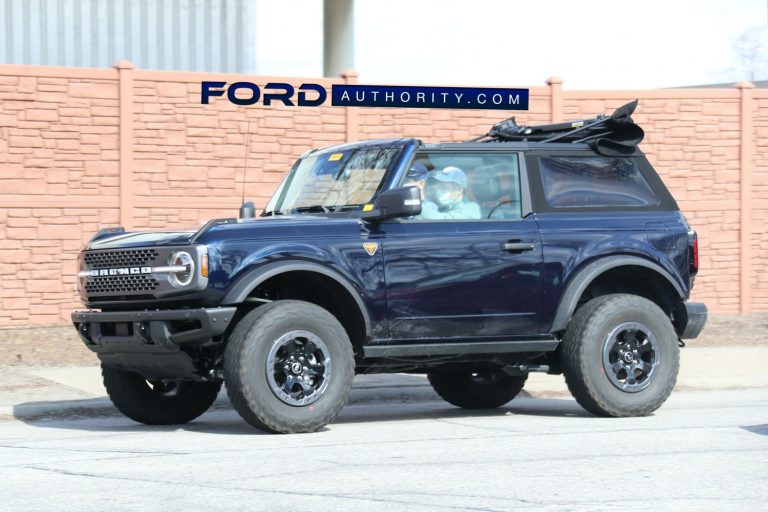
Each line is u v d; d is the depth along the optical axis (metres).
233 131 18.02
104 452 8.52
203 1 20.86
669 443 8.85
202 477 7.38
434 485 7.10
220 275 9.24
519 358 10.86
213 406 12.35
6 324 17.03
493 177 10.52
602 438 9.15
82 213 17.36
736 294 20.09
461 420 10.79
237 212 18.06
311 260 9.53
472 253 10.15
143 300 9.53
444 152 10.38
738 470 7.62
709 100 19.91
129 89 17.53
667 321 10.70
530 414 11.56
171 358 9.52
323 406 9.38
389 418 11.20
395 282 9.88
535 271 10.38
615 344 10.54
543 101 19.30
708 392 13.73
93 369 14.37
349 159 10.60
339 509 6.41
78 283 10.21
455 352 10.19
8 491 6.98
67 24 20.09
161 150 17.70
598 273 10.52
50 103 17.20
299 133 18.33
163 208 17.73
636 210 10.93
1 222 17.02
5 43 19.80
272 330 9.20
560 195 10.71
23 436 9.75
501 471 7.59
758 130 20.11
